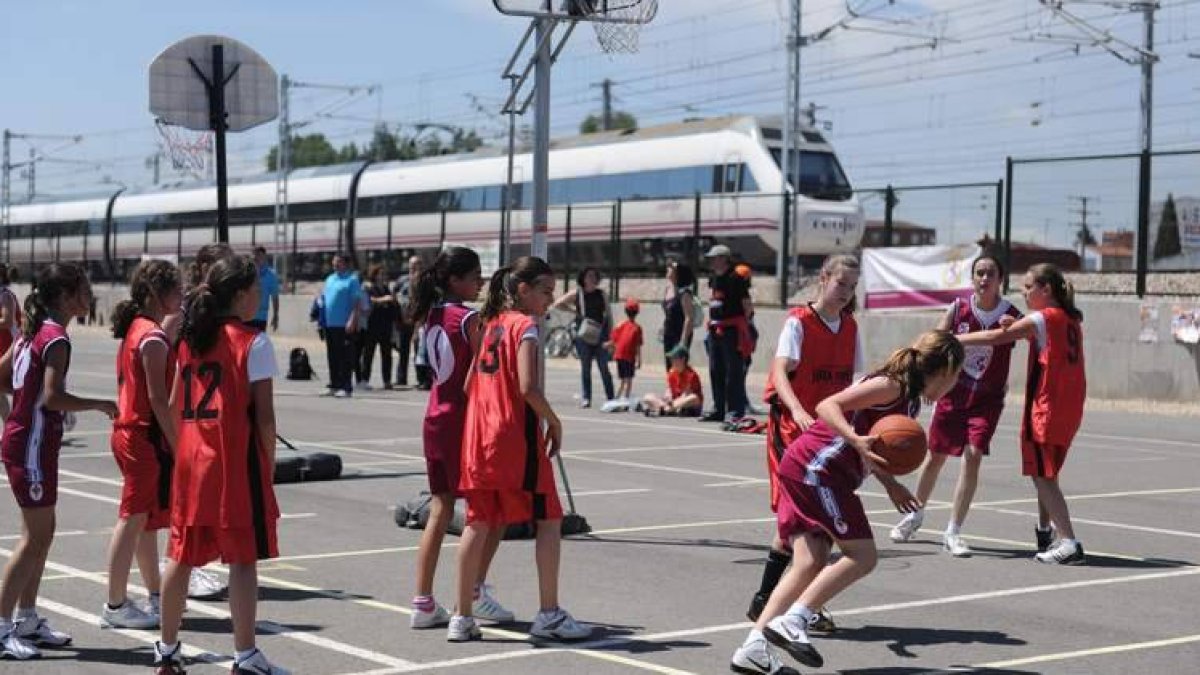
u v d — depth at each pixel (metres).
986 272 10.46
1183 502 13.38
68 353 7.54
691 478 14.75
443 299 8.28
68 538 11.05
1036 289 10.32
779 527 7.28
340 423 20.38
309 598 8.97
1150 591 9.40
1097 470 15.85
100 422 20.34
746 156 43.94
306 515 12.15
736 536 11.30
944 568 10.10
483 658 7.52
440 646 7.77
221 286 6.72
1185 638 8.12
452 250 8.34
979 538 11.34
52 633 7.72
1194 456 17.34
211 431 6.67
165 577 6.83
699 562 10.21
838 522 7.05
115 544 8.09
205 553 6.80
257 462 6.73
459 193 54.06
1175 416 22.20
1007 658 7.63
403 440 18.27
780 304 33.84
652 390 26.84
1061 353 10.22
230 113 14.88
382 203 57.94
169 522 8.14
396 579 9.55
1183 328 23.50
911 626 8.32
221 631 8.08
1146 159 24.98
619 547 10.80
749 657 7.05
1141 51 38.00
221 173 14.39
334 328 24.55
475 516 7.82
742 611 8.68
